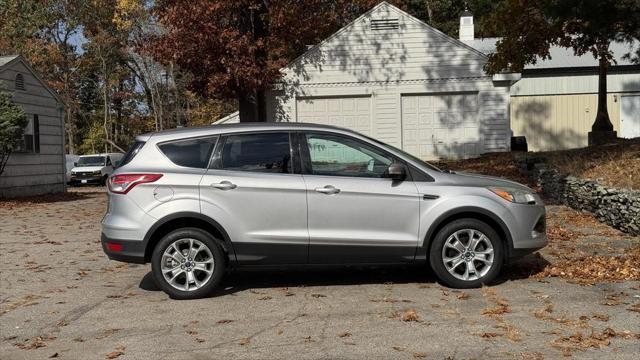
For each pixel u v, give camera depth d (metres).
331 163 6.91
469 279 6.80
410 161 6.95
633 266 7.41
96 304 6.76
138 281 7.80
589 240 9.12
